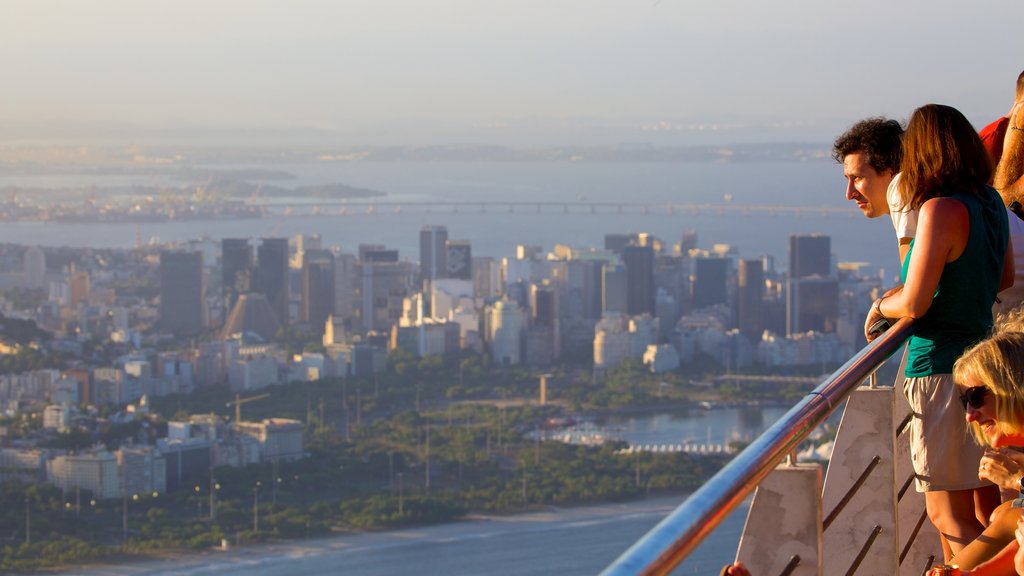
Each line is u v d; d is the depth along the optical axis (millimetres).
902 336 4172
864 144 4926
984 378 3496
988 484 4355
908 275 4312
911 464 4992
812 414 3139
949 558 4500
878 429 4160
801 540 3127
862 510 4180
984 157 4379
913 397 4445
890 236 165375
